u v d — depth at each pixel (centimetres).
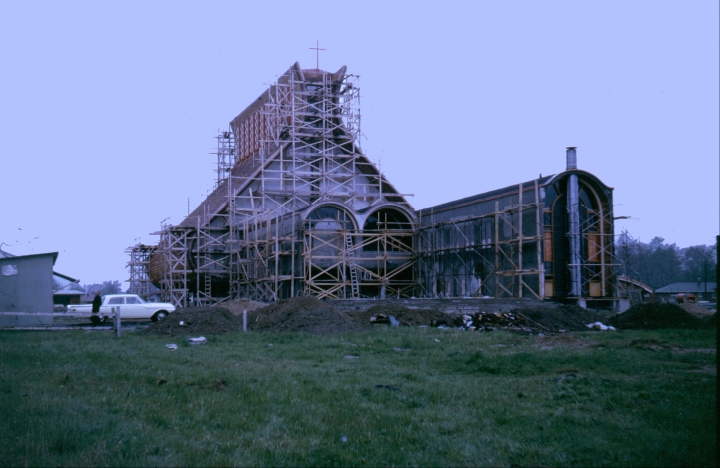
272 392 1181
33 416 898
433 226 4797
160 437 842
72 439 790
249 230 5478
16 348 1820
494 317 2964
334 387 1243
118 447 772
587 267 4016
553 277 3928
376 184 5844
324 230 4556
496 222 4100
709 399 1042
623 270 4412
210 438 866
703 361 1499
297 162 5800
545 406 1073
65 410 947
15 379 1209
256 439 877
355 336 2280
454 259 4638
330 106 5984
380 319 2856
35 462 713
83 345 2011
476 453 814
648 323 2839
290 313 2753
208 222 5581
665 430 884
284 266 4834
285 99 5941
